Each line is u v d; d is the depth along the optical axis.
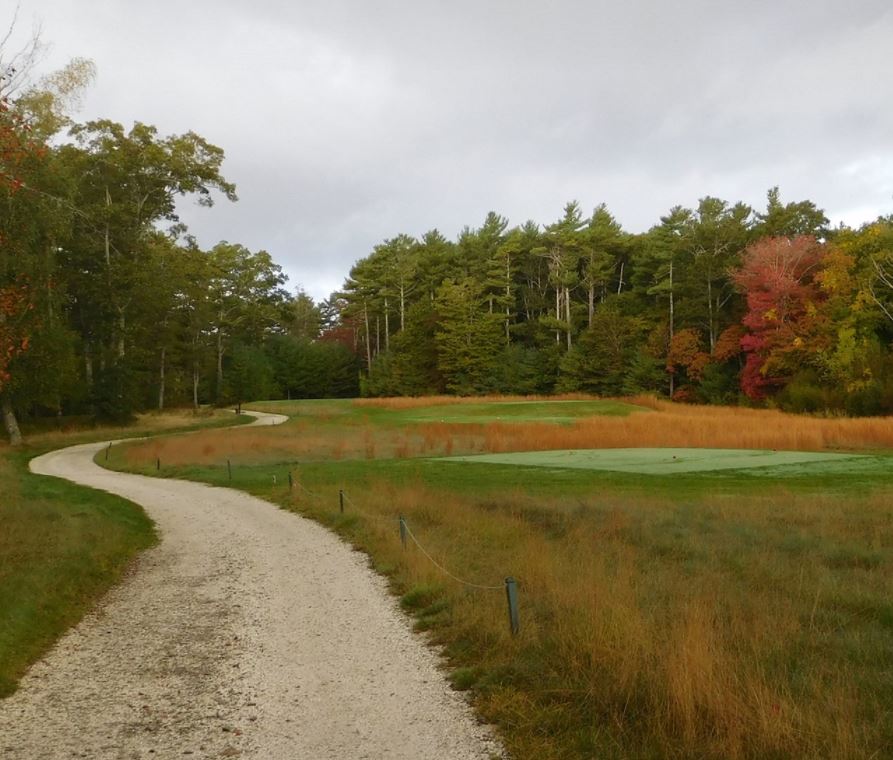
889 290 57.91
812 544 11.41
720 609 7.54
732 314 75.12
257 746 5.36
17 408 47.78
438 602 8.74
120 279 55.00
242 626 8.67
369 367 100.25
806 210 77.75
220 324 91.31
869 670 5.88
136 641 8.22
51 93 26.59
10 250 29.89
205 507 19.91
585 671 6.04
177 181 56.53
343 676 6.77
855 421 39.50
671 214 84.25
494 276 95.19
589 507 15.45
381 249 103.12
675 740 4.87
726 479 21.94
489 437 39.44
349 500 17.75
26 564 11.20
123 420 57.44
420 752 5.12
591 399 71.31
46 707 6.29
